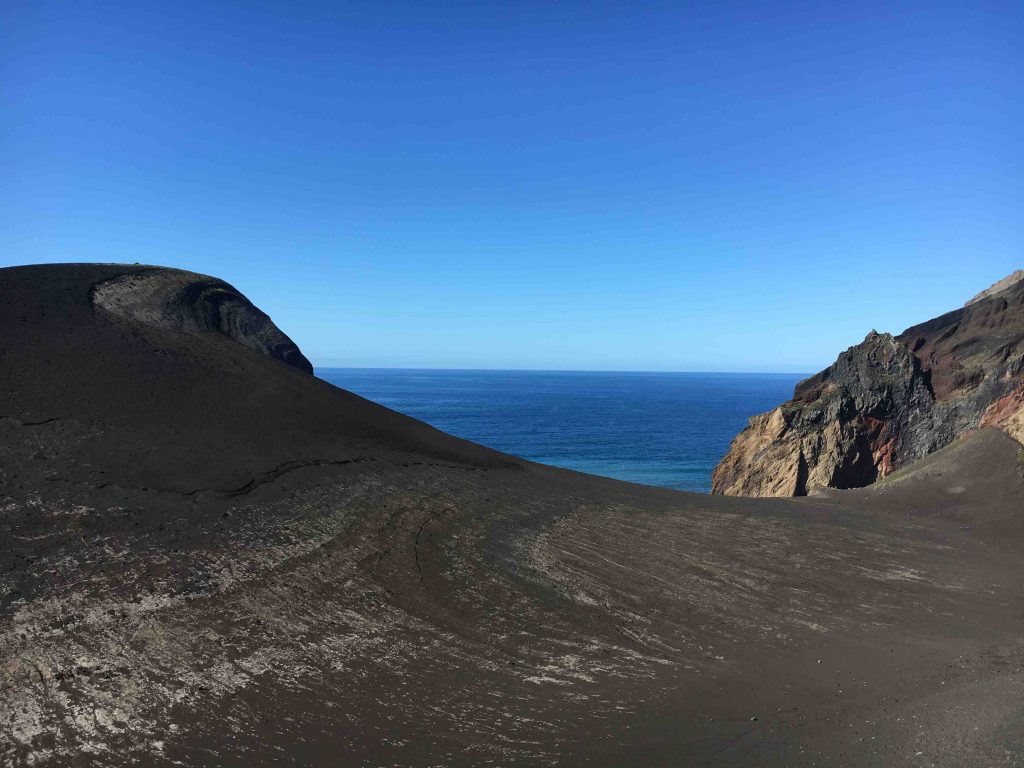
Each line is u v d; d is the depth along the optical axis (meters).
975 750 6.88
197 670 8.73
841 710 9.16
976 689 9.53
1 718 7.38
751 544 17.91
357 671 9.34
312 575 11.74
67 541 10.75
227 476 14.54
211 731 7.67
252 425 17.72
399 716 8.44
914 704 9.13
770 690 9.92
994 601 14.80
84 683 8.09
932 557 18.14
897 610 13.91
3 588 9.32
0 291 19.67
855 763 7.07
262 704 8.30
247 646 9.43
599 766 7.56
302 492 14.97
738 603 13.61
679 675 10.29
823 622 12.98
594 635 11.45
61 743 7.16
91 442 13.96
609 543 16.55
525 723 8.53
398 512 15.50
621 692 9.57
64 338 18.16
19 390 14.98
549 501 19.73
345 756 7.53
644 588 13.87
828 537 19.45
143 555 10.94
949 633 12.76
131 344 19.22
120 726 7.52
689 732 8.46
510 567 13.90
